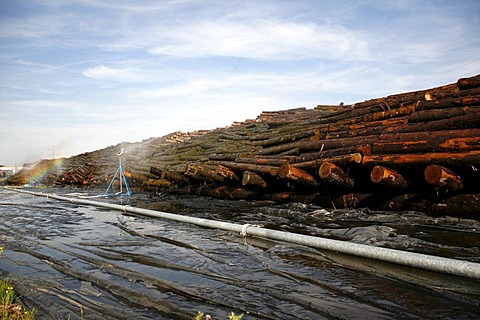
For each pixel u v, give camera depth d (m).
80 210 10.60
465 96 7.42
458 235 5.09
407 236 5.06
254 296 3.17
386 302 2.98
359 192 7.71
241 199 10.88
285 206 8.73
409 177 6.67
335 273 3.78
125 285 3.54
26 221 8.31
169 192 14.67
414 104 8.49
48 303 3.13
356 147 7.77
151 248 5.13
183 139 27.67
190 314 2.83
